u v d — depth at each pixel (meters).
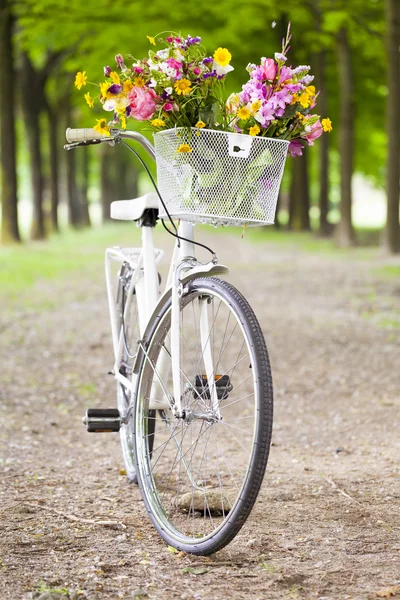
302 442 8.05
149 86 4.68
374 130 48.50
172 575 4.41
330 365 11.86
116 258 6.80
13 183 34.44
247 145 4.52
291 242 39.19
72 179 55.28
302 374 11.35
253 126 4.66
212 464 6.92
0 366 11.73
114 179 67.81
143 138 5.10
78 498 5.95
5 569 4.45
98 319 16.08
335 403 9.77
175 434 5.43
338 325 15.08
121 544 4.93
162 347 5.33
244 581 4.33
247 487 4.33
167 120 4.74
